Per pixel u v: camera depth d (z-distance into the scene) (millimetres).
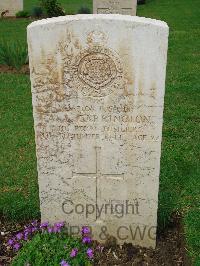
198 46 2844
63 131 995
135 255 1081
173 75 2270
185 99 1940
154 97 936
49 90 952
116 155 1009
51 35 897
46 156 1026
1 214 1222
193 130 1648
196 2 4602
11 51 2426
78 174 1042
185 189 1285
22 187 1326
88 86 940
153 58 899
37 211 1195
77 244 1049
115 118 968
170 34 3154
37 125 994
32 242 1025
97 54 906
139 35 881
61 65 924
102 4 3156
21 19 3930
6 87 2131
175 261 1060
